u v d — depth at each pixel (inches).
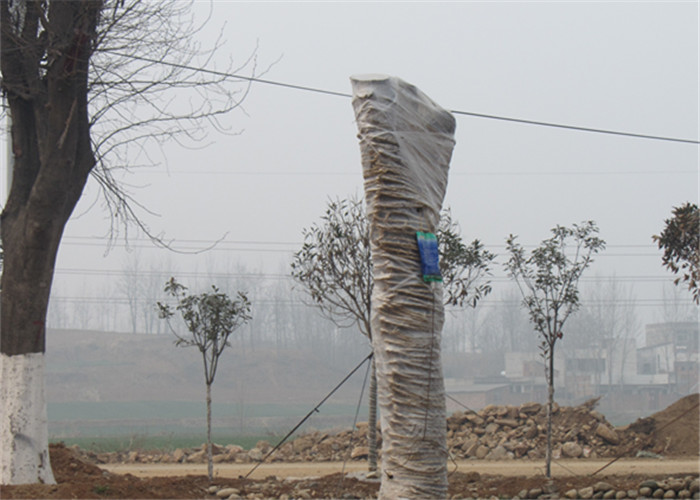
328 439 904.9
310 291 599.5
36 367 392.2
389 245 250.7
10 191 409.4
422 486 243.8
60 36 393.7
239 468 769.6
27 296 390.9
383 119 252.7
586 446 868.0
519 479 580.1
